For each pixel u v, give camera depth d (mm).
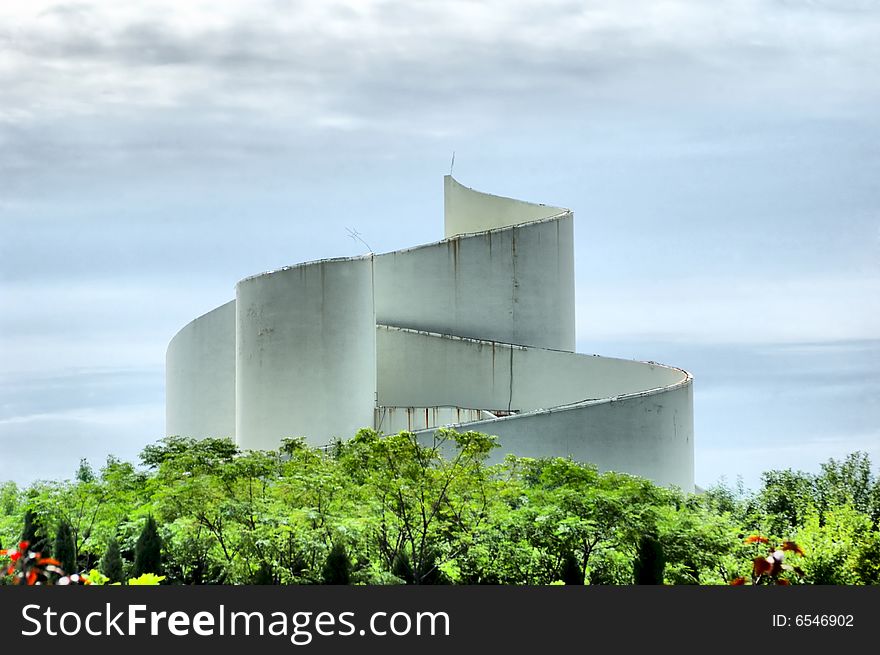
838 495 61875
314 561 43656
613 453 60875
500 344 66938
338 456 54344
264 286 64062
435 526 47000
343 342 63625
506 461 52188
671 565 47000
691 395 65500
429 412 63906
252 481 49000
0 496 57062
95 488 49781
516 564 45688
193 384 72812
